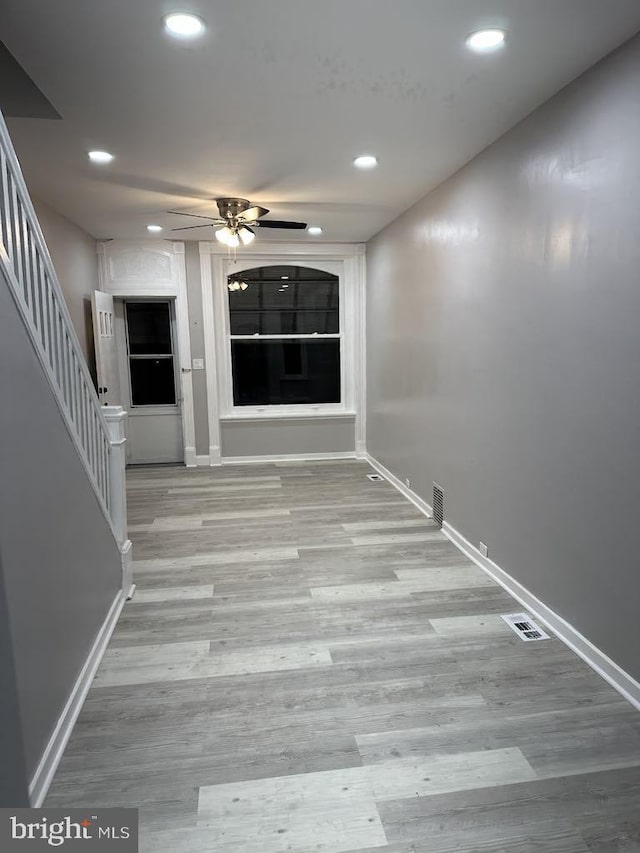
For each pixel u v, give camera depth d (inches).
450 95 98.0
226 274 247.8
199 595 124.8
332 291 256.1
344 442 263.6
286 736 80.5
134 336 253.1
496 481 128.3
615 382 86.4
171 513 184.2
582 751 76.9
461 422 147.2
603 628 92.5
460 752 77.0
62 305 88.0
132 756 76.7
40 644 72.1
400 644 104.3
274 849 62.7
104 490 115.1
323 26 75.1
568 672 94.4
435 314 162.6
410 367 188.9
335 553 148.3
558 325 101.0
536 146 105.2
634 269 81.5
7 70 95.6
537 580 112.6
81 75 88.5
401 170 140.4
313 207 178.2
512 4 70.4
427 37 78.5
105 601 108.7
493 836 64.2
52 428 80.3
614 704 86.1
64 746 77.9
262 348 256.5
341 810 67.8
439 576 133.3
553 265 101.7
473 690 90.4
